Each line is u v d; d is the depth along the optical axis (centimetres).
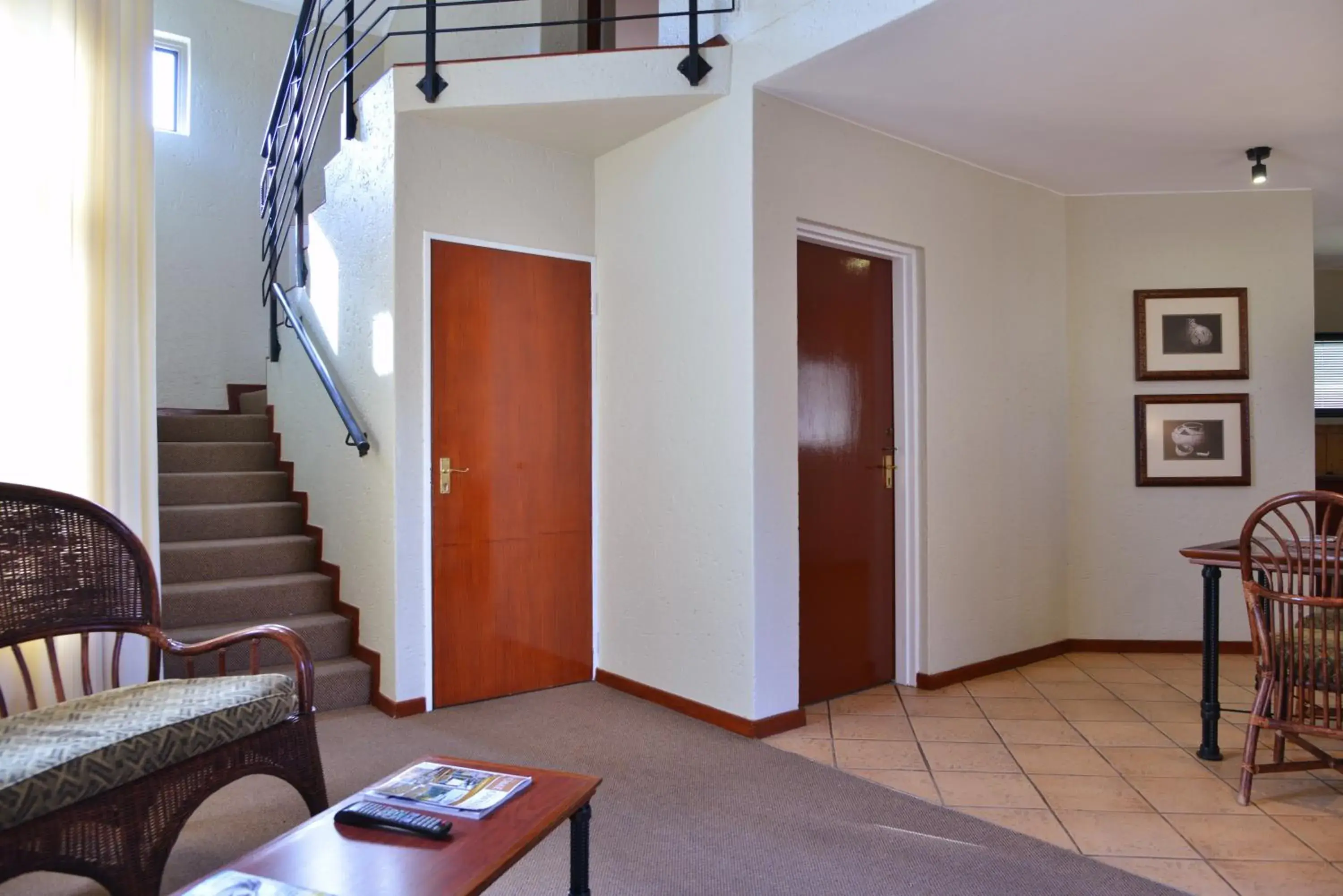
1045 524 436
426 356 346
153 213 302
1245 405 447
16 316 265
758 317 317
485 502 362
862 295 378
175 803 193
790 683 327
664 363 356
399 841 149
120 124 290
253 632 231
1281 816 251
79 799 174
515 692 370
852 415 373
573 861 173
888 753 302
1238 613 450
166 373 545
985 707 355
